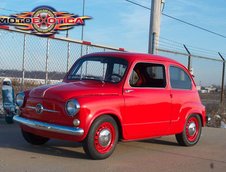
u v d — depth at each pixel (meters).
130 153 8.09
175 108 8.56
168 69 8.59
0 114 11.02
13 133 9.30
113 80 7.71
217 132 11.87
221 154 8.54
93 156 7.13
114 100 7.30
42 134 7.34
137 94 7.73
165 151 8.51
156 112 8.10
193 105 9.05
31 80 11.60
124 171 6.68
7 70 11.32
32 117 7.45
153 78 8.28
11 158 7.08
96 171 6.55
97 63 8.20
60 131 6.92
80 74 8.27
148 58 8.24
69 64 12.00
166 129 8.39
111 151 7.34
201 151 8.74
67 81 8.21
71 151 7.79
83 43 12.16
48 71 11.73
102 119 7.11
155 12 13.49
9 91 10.41
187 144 9.09
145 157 7.83
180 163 7.52
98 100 7.06
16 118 7.74
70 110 6.84
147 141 9.48
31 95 7.51
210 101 17.09
